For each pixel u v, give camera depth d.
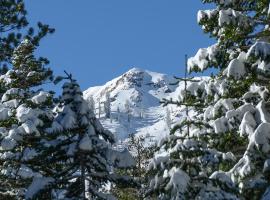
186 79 15.26
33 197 12.27
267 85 13.88
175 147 12.72
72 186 12.95
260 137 11.99
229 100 14.20
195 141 12.83
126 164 12.75
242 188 12.52
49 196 12.64
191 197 12.20
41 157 13.30
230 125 13.48
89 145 12.35
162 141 13.09
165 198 12.50
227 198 12.40
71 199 12.65
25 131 15.01
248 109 13.27
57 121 12.91
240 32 14.10
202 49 14.91
